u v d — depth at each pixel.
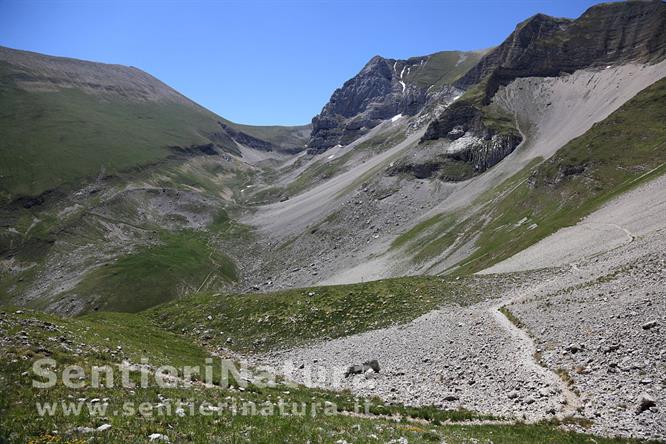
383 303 58.34
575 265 58.06
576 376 28.41
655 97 156.25
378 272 174.62
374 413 27.44
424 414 27.09
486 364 34.72
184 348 48.16
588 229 87.38
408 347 43.50
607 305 36.66
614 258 51.94
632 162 130.25
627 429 22.16
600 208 100.75
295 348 52.19
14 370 21.45
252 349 53.91
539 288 51.00
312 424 20.41
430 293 59.06
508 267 85.00
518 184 187.88
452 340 41.84
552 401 26.53
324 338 53.41
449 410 28.08
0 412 16.88
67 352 27.28
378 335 49.88
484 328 42.75
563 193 140.62
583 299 40.59
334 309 59.03
